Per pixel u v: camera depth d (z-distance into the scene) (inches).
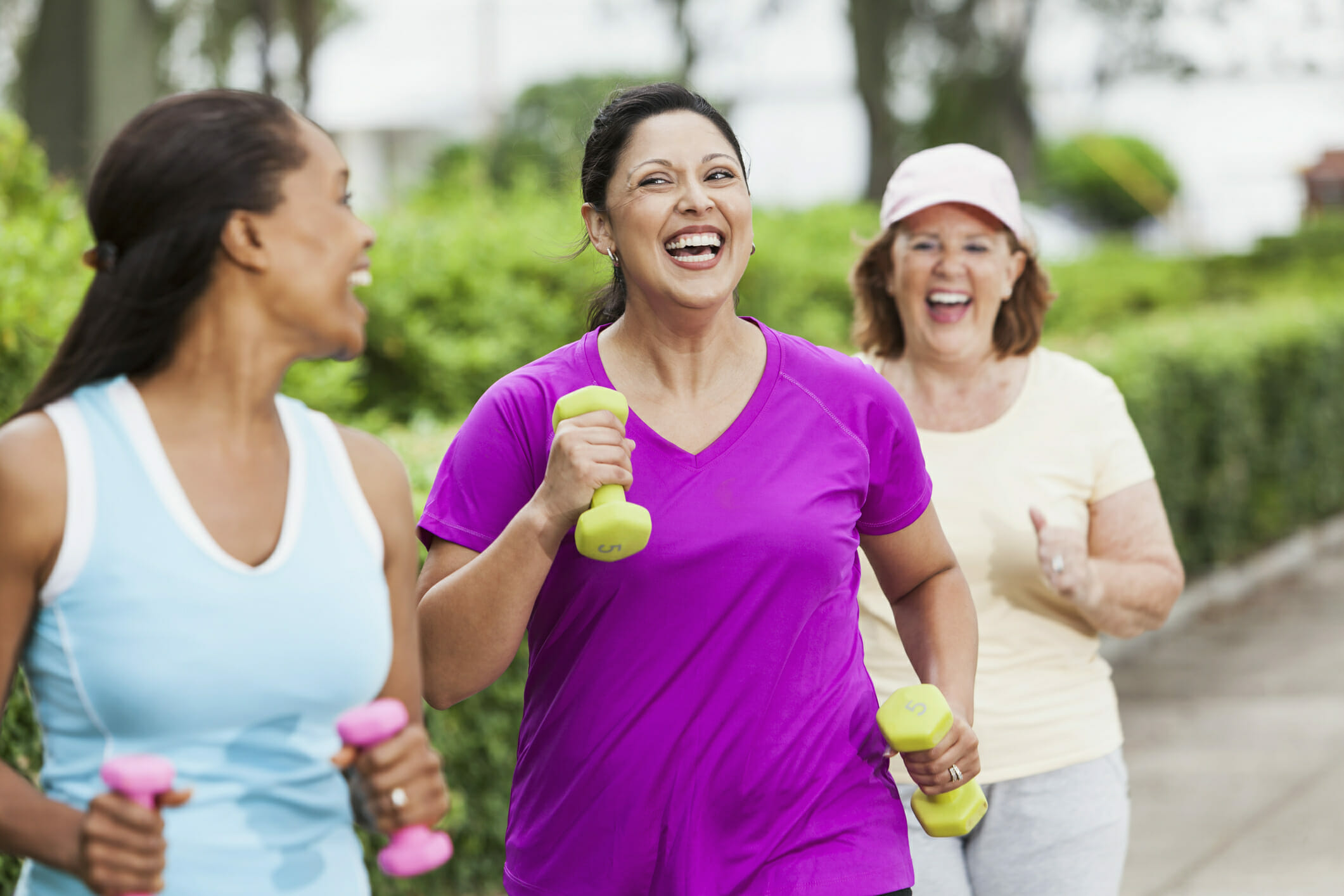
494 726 249.8
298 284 96.0
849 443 132.4
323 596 95.9
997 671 169.3
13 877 178.7
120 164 94.0
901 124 1103.6
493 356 354.6
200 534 92.8
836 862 127.0
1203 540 515.2
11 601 91.5
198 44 922.1
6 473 90.7
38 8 666.8
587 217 135.6
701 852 125.2
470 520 130.9
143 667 90.9
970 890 164.2
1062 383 181.2
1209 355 508.7
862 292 194.2
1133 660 444.1
